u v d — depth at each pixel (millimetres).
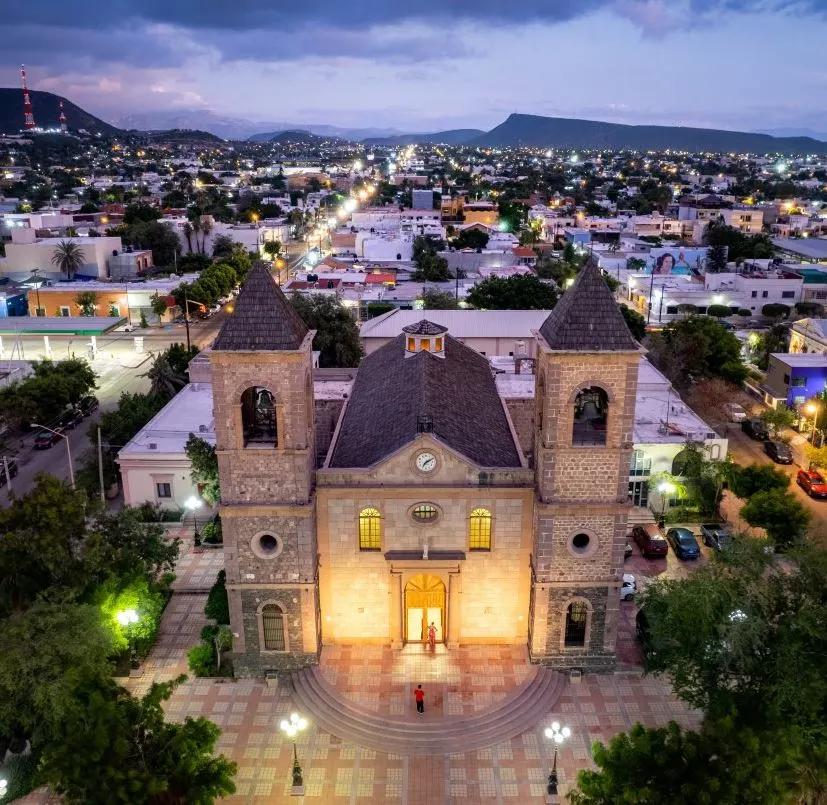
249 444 41750
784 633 37250
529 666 45281
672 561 58500
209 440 65875
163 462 64188
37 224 191375
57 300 135250
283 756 40000
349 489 42781
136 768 31344
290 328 39531
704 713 40500
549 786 37062
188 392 79375
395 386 51594
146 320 135125
